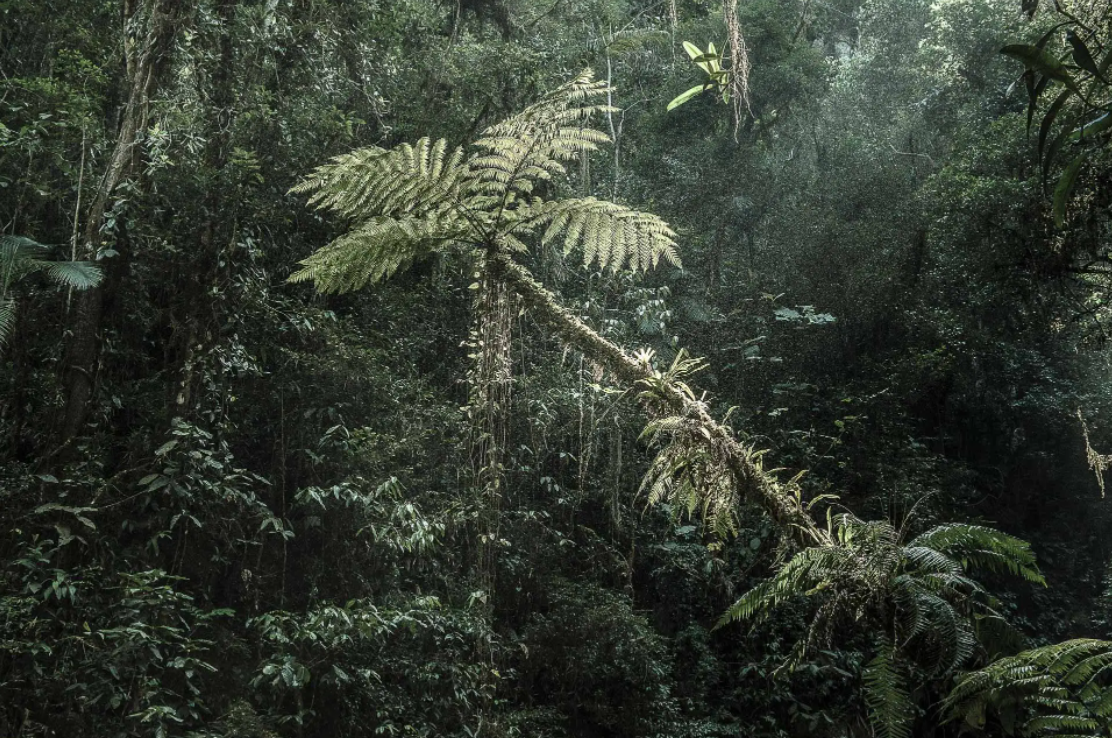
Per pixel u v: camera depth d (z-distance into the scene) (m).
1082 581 12.60
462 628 6.59
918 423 13.36
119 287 6.51
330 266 2.96
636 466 9.98
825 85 14.93
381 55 9.04
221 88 7.20
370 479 7.05
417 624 6.38
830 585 2.20
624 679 8.55
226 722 5.29
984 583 11.52
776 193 14.27
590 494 9.75
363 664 6.34
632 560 9.51
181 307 6.77
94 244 6.27
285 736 5.94
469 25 11.30
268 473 7.33
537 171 2.91
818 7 16.47
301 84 8.05
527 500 9.10
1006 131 10.48
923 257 13.23
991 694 1.94
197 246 6.75
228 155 7.02
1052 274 9.61
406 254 2.99
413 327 9.02
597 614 8.45
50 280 6.39
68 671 5.05
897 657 2.04
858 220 14.29
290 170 7.57
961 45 13.52
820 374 13.45
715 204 13.40
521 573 8.33
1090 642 1.96
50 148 6.61
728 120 13.70
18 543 5.44
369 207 2.97
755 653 9.85
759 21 13.62
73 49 7.66
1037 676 1.93
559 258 9.90
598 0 12.20
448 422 7.89
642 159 13.42
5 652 4.93
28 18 7.53
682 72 13.41
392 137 9.34
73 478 5.79
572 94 2.88
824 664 9.52
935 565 2.11
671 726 8.45
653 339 11.39
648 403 2.72
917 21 15.64
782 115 14.66
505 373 3.04
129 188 6.28
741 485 2.58
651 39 12.03
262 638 6.16
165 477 5.94
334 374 7.29
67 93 6.81
